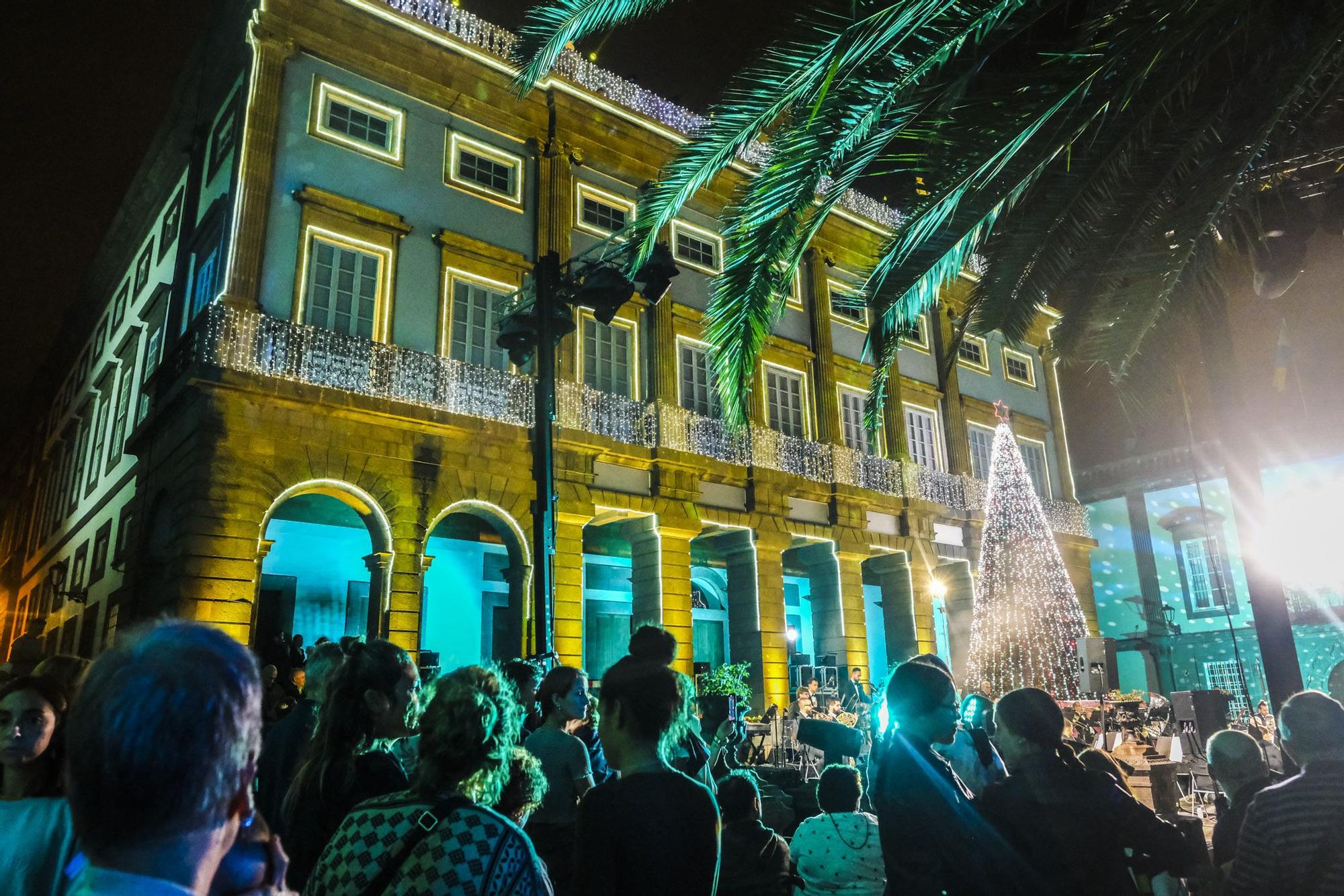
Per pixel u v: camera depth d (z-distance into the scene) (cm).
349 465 1527
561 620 1703
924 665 342
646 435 1930
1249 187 640
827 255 2425
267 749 383
